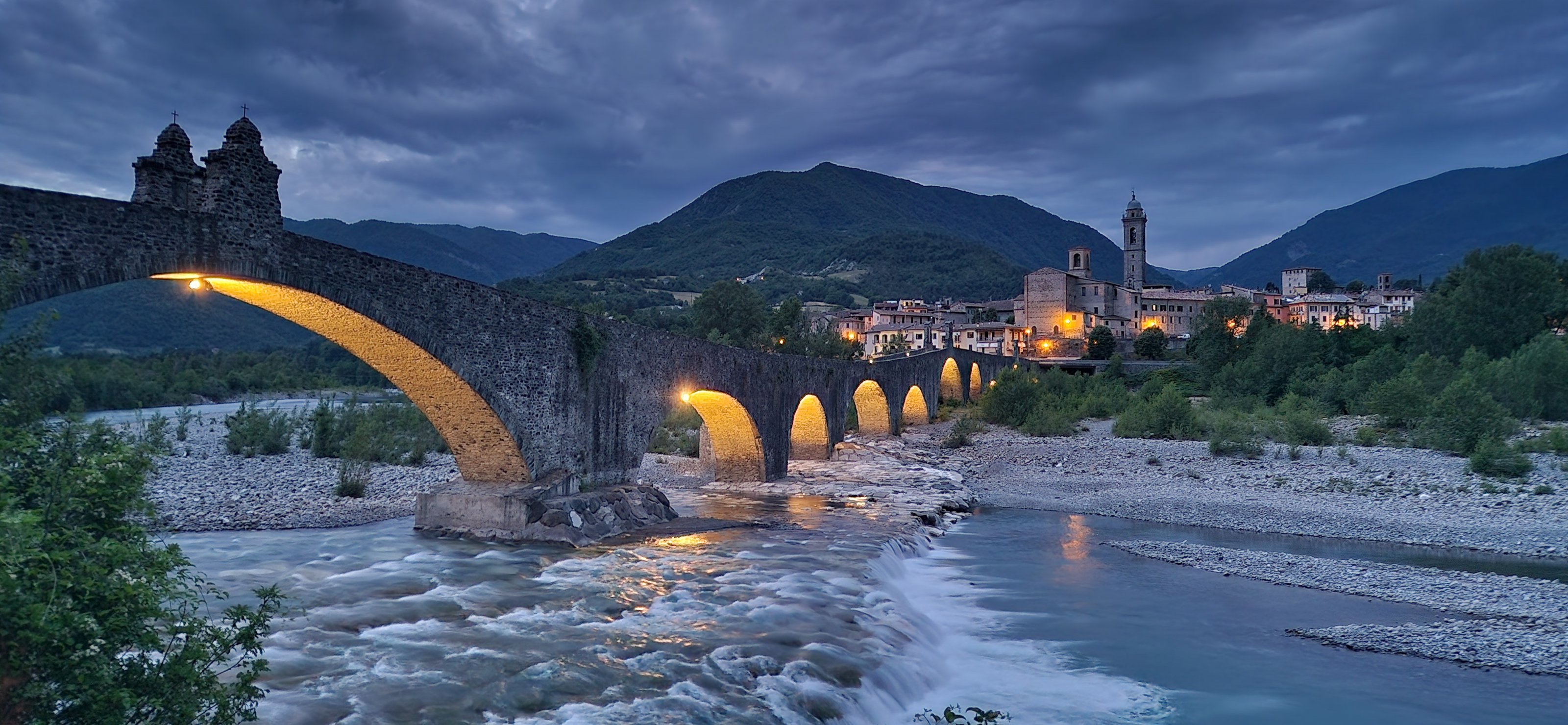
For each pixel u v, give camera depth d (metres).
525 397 31.88
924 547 37.50
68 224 18.00
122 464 10.95
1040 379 104.94
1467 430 60.75
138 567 10.23
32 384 11.67
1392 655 23.75
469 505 32.97
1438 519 43.19
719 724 16.28
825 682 18.88
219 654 10.79
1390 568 33.66
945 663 22.78
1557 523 41.25
